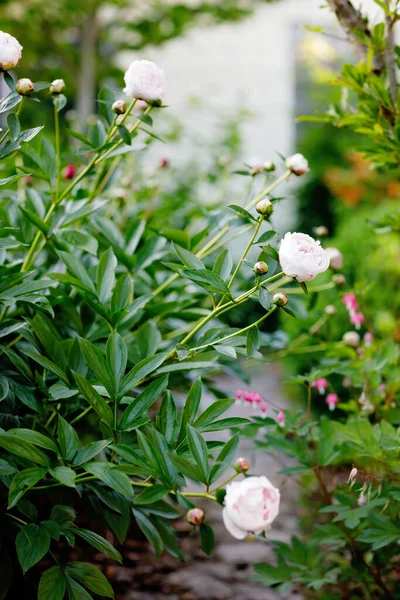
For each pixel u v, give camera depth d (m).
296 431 2.13
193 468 1.33
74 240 2.07
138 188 3.53
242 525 1.23
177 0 7.12
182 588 2.46
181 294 2.58
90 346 1.54
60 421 1.51
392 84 2.21
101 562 2.59
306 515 3.00
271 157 8.45
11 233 2.26
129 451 1.41
